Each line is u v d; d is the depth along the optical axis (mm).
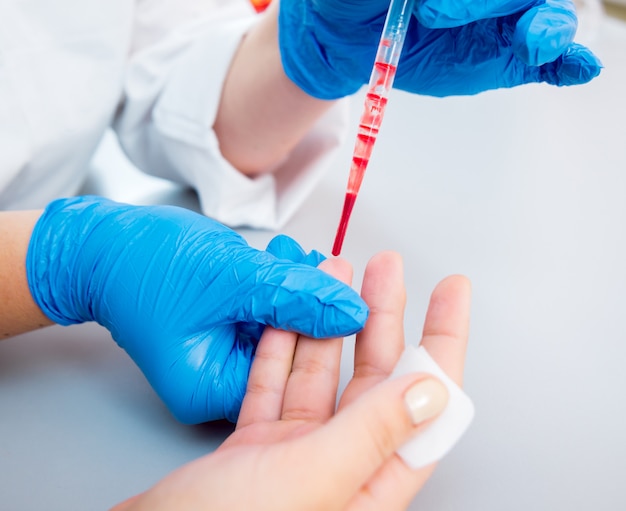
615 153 574
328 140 466
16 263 343
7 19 392
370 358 311
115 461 312
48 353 359
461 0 323
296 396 307
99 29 421
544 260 434
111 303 333
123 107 475
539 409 342
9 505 295
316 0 367
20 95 395
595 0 815
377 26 370
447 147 557
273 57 413
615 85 725
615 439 332
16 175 397
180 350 320
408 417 255
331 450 252
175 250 333
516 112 642
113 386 345
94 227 347
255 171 460
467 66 368
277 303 312
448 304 303
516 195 493
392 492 272
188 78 440
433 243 440
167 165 469
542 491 310
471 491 308
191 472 254
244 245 345
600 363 367
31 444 316
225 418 325
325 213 462
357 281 402
